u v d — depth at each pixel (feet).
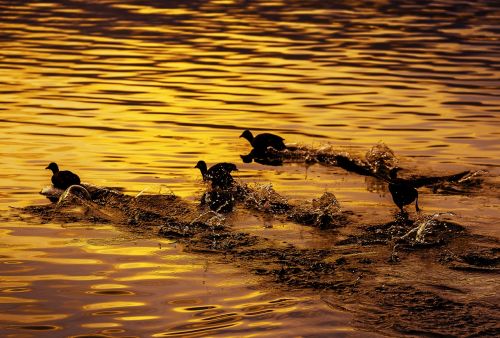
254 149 65.62
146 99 83.87
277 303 36.37
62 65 101.91
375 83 93.45
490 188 55.42
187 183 55.11
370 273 39.88
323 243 44.06
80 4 166.20
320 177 58.44
